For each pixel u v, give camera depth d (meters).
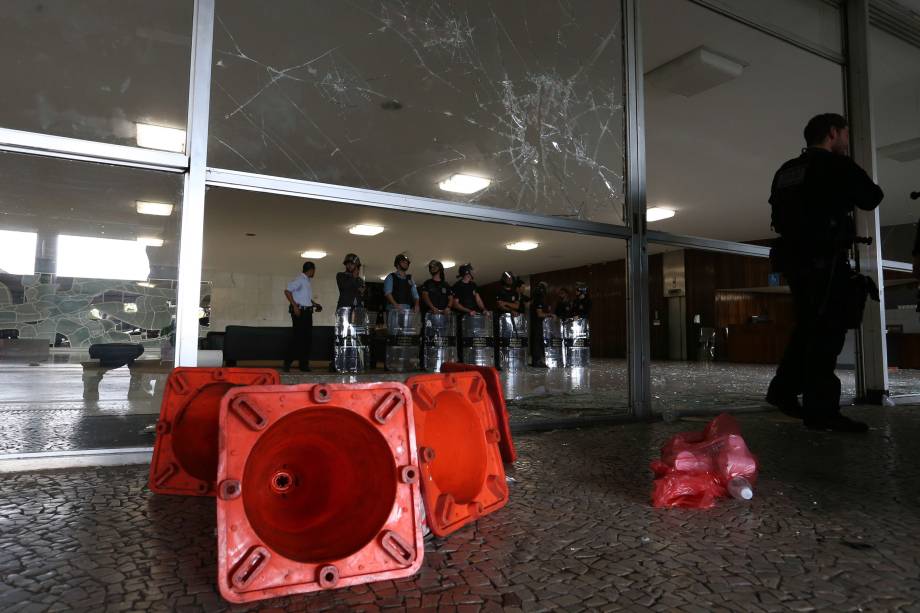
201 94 2.06
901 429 2.73
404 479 1.03
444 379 1.38
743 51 5.34
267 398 0.98
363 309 8.00
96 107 5.38
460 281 8.98
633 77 3.04
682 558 1.10
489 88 3.99
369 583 0.99
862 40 3.85
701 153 7.95
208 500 1.50
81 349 2.65
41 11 4.15
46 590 0.94
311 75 4.17
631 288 2.97
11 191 2.53
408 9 3.51
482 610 0.88
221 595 0.89
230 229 11.66
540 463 1.96
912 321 9.84
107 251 2.53
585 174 3.41
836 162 2.50
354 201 2.32
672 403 3.78
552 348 10.37
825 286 2.54
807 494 1.57
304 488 1.09
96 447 1.99
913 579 1.00
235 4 3.62
